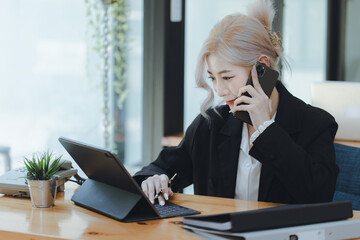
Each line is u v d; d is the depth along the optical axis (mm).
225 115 1869
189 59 3682
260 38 1623
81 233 1276
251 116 1554
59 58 3756
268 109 1563
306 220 1238
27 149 3807
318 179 1535
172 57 3668
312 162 1570
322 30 3979
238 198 1798
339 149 1969
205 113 1823
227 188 1796
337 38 4012
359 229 1278
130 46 3686
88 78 3754
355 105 2842
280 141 1514
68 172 1803
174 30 3650
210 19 3631
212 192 1835
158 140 3680
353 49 4055
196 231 1266
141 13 3635
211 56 1637
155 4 3562
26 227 1331
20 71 3768
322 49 3992
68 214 1468
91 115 3789
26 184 1660
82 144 1424
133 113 3730
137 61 3680
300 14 3951
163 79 3621
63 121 3801
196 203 1600
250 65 1600
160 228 1318
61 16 3721
